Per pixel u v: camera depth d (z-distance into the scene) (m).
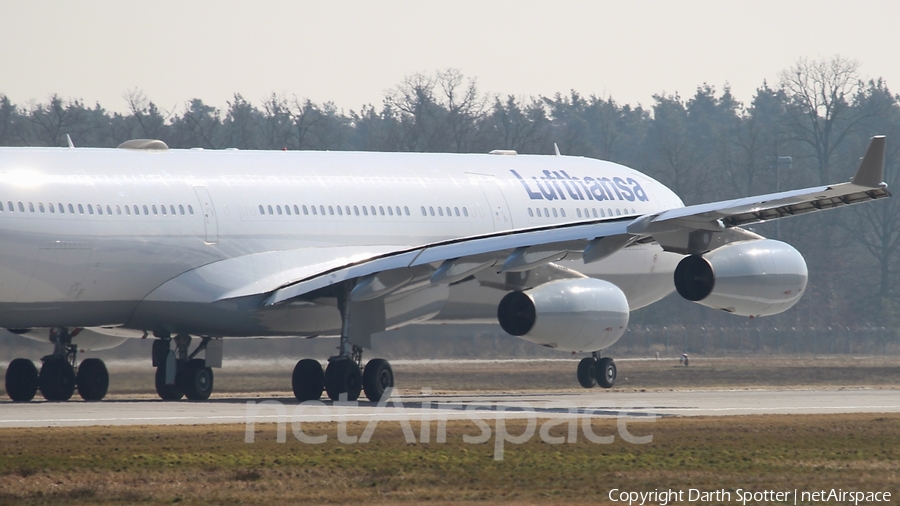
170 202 100.44
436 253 94.50
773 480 58.94
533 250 92.50
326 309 106.00
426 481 57.31
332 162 112.69
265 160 108.69
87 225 96.12
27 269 94.25
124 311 101.38
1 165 94.56
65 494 53.19
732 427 80.75
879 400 110.94
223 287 102.19
